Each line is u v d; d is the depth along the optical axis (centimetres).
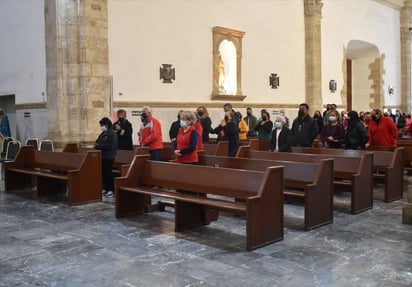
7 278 452
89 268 478
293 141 979
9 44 1387
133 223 668
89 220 689
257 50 1683
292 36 1844
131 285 432
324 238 585
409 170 1034
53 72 1153
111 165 888
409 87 2630
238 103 1612
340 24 2102
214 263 490
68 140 1153
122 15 1251
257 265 483
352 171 769
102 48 1185
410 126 1642
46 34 1173
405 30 2592
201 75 1472
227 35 1545
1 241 578
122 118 1007
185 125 738
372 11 2339
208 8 1488
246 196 580
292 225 651
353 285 428
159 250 537
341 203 802
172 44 1381
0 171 1232
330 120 1048
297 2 1866
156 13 1334
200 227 641
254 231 536
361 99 2523
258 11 1681
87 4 1150
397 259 501
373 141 1062
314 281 438
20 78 1341
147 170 714
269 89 1742
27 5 1291
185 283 435
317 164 661
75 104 1154
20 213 739
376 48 2403
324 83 2009
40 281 444
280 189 571
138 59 1294
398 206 788
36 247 552
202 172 638
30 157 962
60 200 848
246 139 1384
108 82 1201
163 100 1359
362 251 530
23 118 1336
